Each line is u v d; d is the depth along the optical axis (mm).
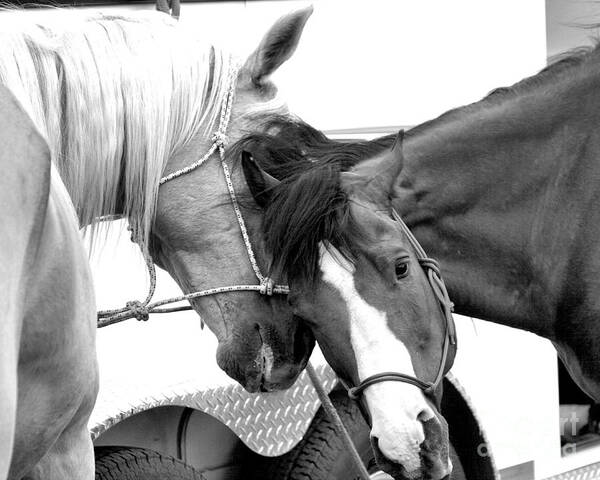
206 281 3258
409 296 2979
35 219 2137
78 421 2648
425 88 4457
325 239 2926
